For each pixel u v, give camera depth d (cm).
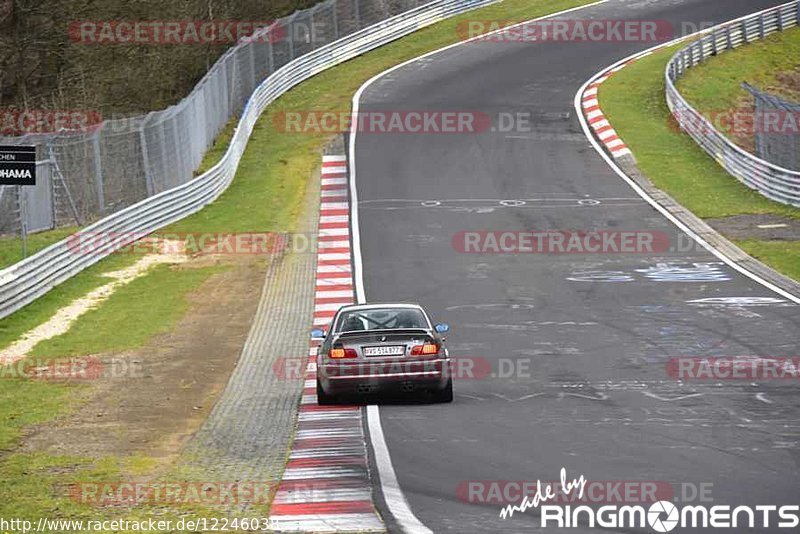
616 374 6912
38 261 9912
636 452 4822
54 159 12312
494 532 3709
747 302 9069
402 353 5984
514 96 18100
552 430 5338
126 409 6438
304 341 8419
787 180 12988
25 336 8656
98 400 6694
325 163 15188
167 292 10150
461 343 8050
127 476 4816
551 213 12688
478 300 9475
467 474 4503
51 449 5438
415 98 18162
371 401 6353
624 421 5534
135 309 9562
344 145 15938
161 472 4878
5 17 19838
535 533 3691
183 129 14475
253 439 5534
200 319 9244
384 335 6016
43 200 12181
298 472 4706
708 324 8350
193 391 6981
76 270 10769
